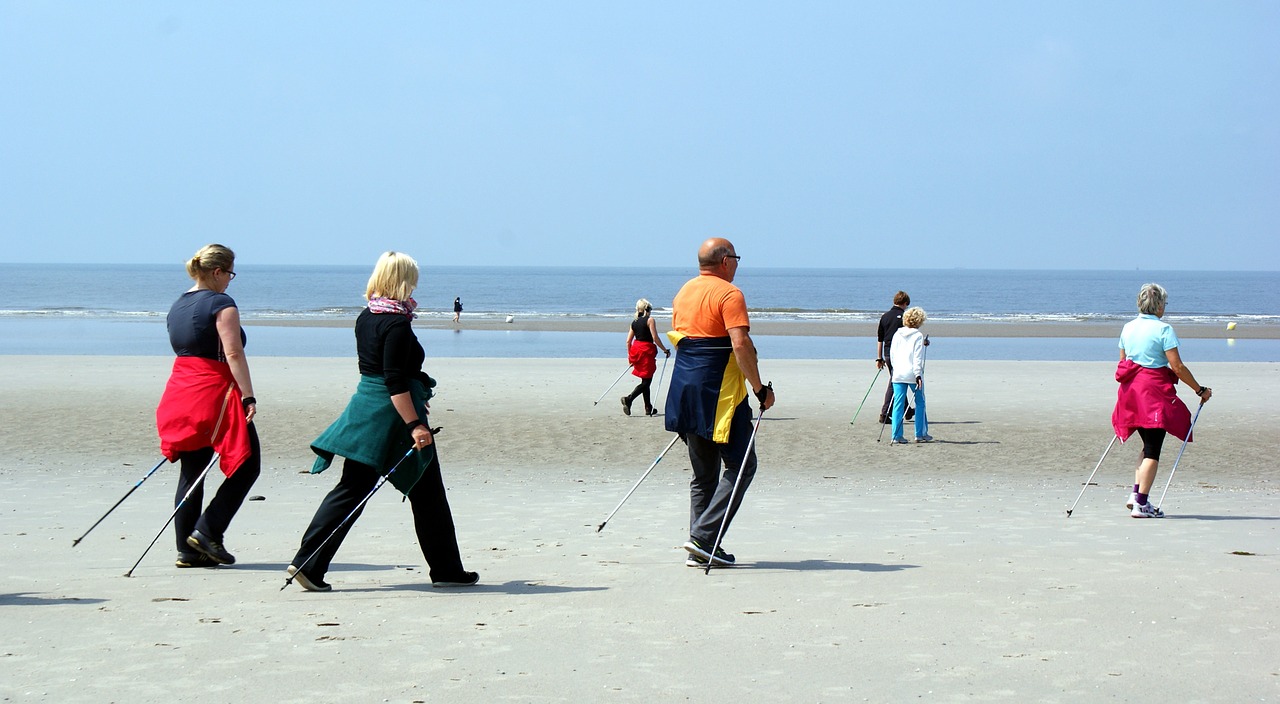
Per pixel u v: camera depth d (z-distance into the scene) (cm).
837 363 5138
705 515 1267
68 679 836
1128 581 1197
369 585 1188
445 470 2188
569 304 16400
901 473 2192
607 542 1470
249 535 1500
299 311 11912
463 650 923
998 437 2694
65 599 1102
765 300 19700
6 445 2427
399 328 1119
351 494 1150
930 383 4166
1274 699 802
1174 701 797
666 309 14338
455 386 3838
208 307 1243
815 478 2127
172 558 1334
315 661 888
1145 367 1689
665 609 1070
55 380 3875
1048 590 1150
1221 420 3003
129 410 3023
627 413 3036
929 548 1420
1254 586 1169
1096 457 2405
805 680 844
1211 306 17500
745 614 1048
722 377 1241
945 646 938
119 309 12500
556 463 2280
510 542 1470
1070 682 840
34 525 1554
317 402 3272
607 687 825
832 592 1144
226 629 985
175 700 789
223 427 1244
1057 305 17725
